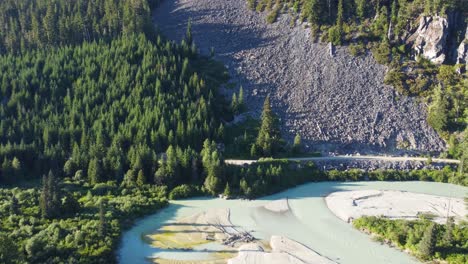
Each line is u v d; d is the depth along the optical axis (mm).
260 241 101562
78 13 180125
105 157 128375
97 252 91062
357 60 169750
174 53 170250
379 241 101562
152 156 128250
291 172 133250
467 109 146250
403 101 156500
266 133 140250
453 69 163125
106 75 153500
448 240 96250
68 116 140500
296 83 165875
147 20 182125
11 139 134000
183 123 139750
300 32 184500
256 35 188750
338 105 156750
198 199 122625
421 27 171125
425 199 119812
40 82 150250
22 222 99250
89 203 112688
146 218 111938
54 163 129500
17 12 194250
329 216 113250
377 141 146250
